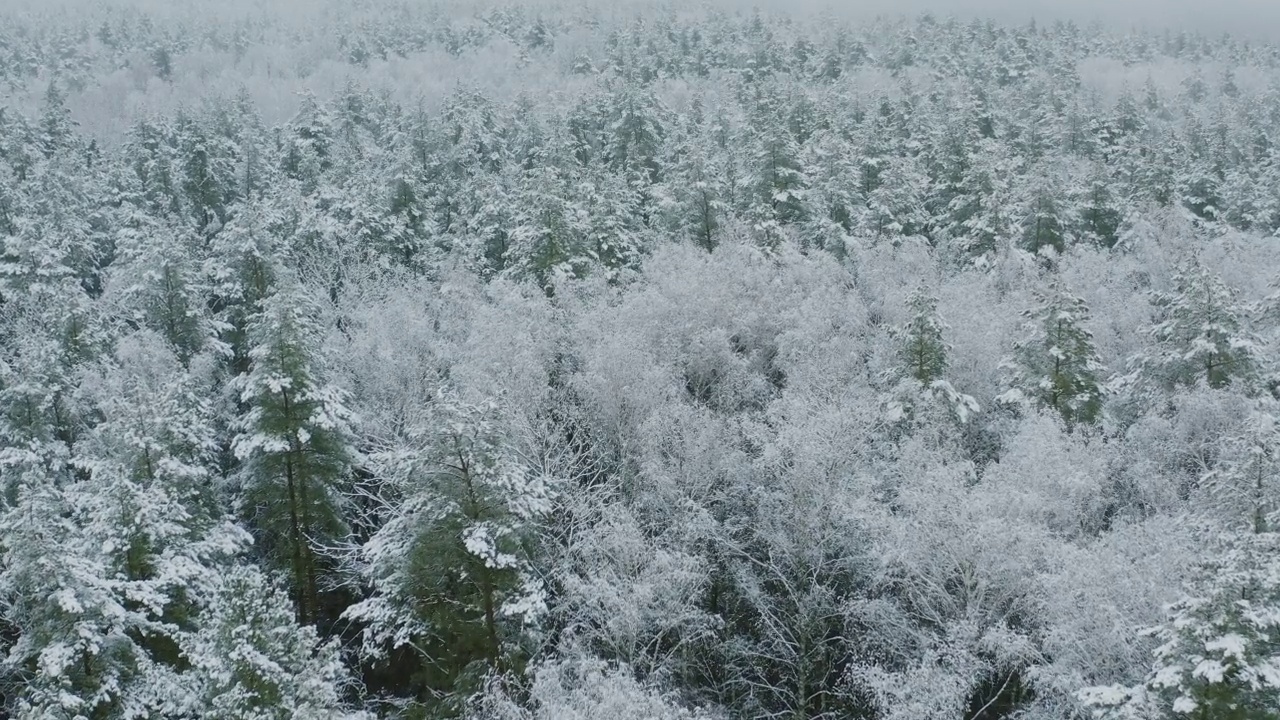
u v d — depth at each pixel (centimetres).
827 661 2262
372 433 2862
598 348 2816
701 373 3094
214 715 1381
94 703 1564
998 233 4075
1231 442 2039
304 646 1502
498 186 4634
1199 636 1242
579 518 2256
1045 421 2258
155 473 2062
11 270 3600
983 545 1809
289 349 2266
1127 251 4356
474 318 3428
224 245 3397
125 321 3403
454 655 1969
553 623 2161
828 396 2642
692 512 2261
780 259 3838
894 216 4381
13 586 1700
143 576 1884
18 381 2602
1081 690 1410
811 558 2205
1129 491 2430
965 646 1775
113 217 4578
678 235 4366
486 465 1839
